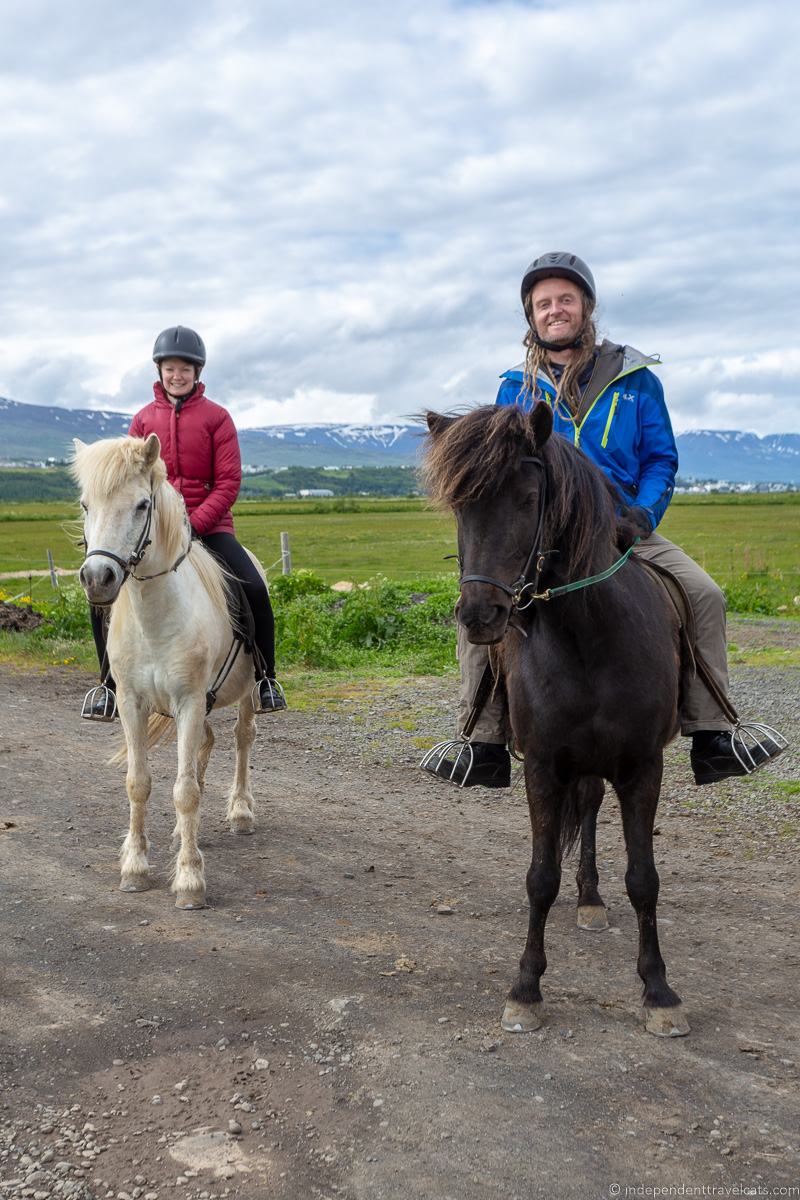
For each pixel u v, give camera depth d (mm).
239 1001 3773
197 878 4840
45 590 22453
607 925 4543
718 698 4223
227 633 5434
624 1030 3541
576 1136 2895
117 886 5090
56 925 4555
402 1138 2891
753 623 15461
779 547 34250
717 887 5043
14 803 6586
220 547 5793
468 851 5746
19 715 9367
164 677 4910
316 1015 3650
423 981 3953
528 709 3574
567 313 4352
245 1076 3232
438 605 13750
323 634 12766
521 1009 3547
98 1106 3074
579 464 3461
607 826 6246
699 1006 3729
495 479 3127
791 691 9633
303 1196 2650
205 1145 2867
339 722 9055
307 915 4691
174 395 5770
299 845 5828
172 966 4102
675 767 7387
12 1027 3584
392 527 58406
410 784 7238
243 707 6094
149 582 4766
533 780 3607
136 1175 2738
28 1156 2814
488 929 4539
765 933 4449
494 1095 3107
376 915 4703
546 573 3408
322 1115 3010
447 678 11008
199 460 5801
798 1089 3145
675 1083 3178
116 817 6316
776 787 6770
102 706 5688
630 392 4371
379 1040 3459
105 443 4664
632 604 3582
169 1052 3400
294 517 75312
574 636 3438
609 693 3457
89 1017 3656
